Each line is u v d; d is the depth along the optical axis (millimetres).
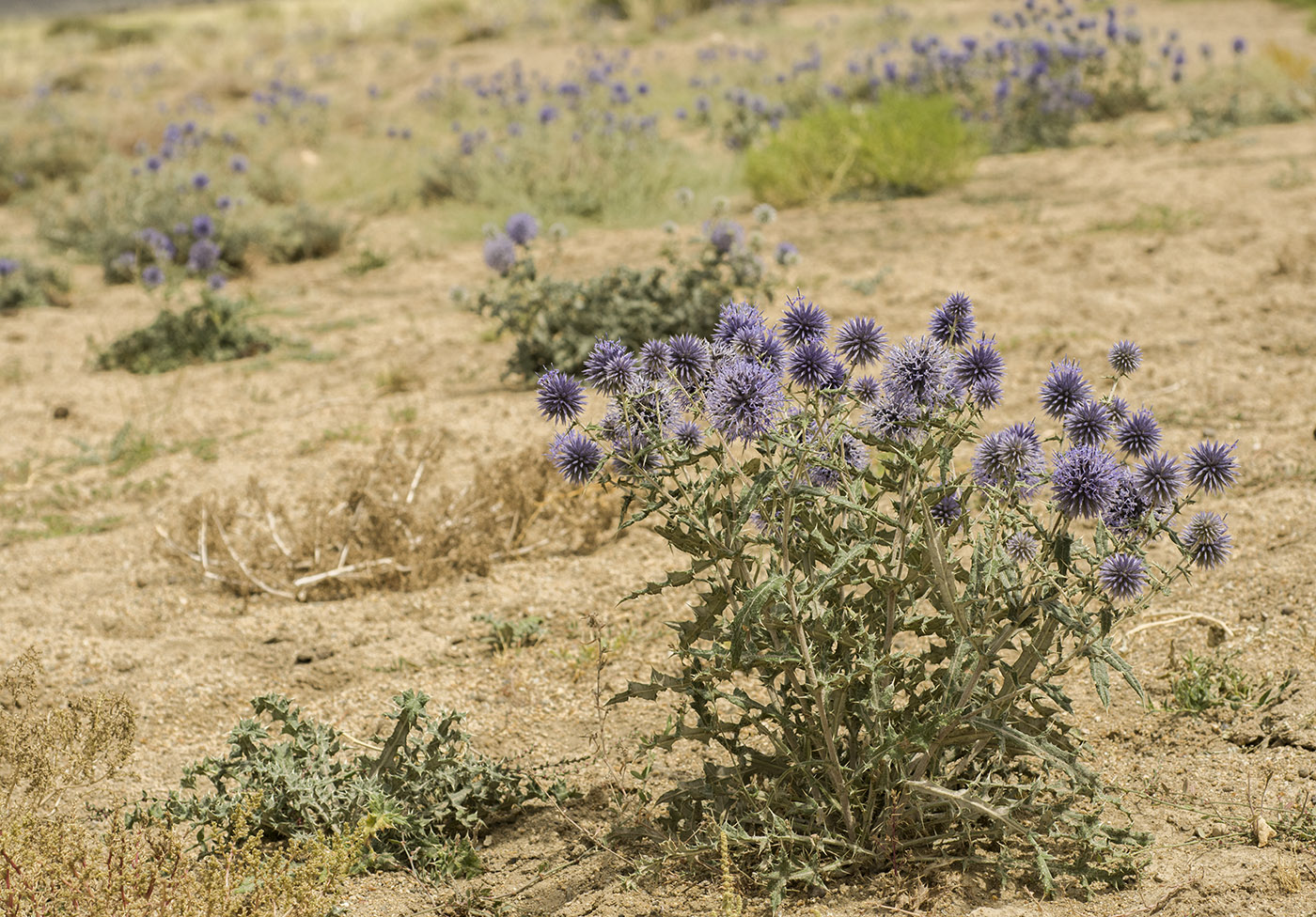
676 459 3270
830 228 13086
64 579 6535
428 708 4930
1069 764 3180
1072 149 16500
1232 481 3609
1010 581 3324
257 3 55750
